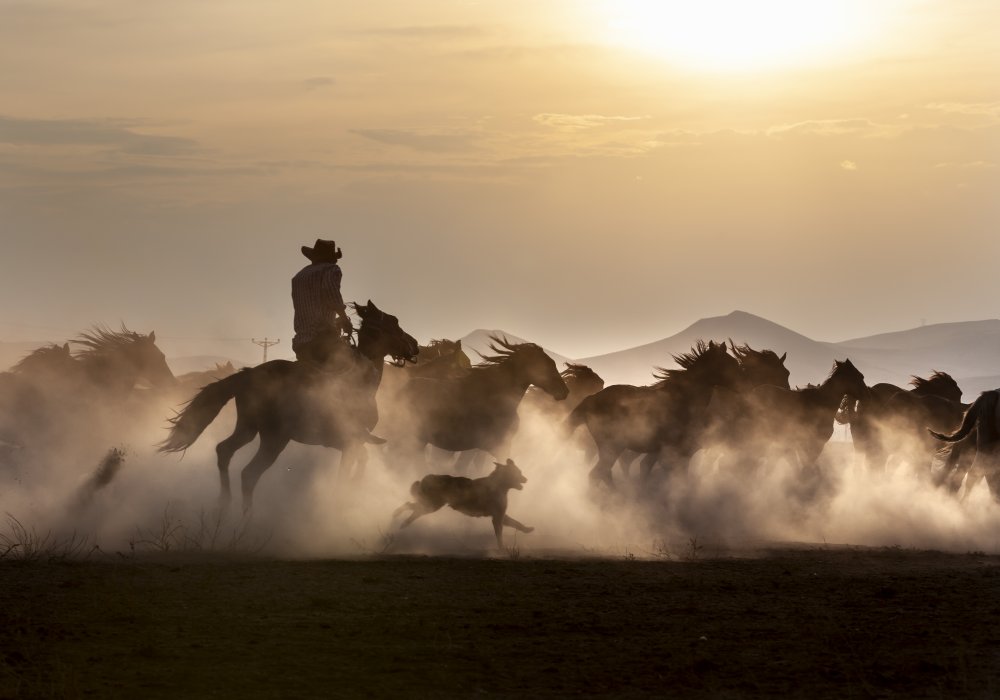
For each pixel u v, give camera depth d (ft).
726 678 29.81
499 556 53.16
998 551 60.49
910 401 90.48
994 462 68.28
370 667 30.42
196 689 28.04
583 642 33.63
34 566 45.39
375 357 59.47
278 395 56.80
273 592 40.50
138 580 42.37
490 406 65.72
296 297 59.11
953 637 34.45
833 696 28.19
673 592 42.16
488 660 31.30
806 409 87.25
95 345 70.64
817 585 44.16
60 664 29.99
